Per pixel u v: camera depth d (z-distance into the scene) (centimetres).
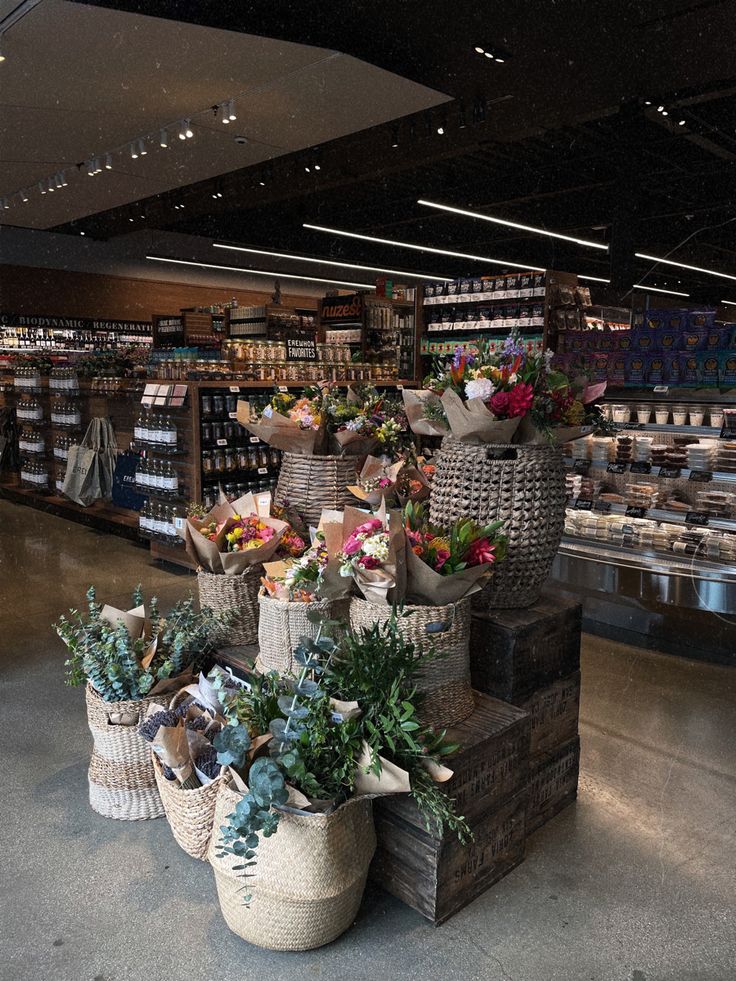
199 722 231
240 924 193
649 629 415
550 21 514
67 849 236
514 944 197
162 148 816
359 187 1153
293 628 241
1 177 957
